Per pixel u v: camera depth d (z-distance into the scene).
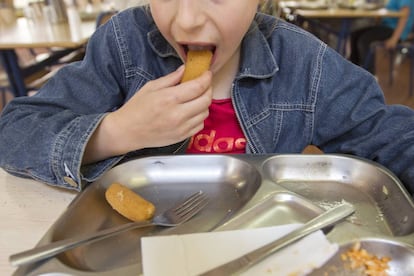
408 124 0.72
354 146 0.75
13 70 2.26
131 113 0.64
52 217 0.60
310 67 0.90
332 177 0.67
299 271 0.46
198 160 0.68
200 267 0.46
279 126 0.90
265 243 0.49
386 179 0.62
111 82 0.90
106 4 3.05
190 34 0.65
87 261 0.49
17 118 0.75
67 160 0.65
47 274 0.44
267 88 0.90
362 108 0.82
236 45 0.72
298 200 0.57
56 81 0.86
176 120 0.61
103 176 0.63
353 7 3.61
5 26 2.56
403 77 3.86
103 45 0.92
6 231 0.56
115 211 0.59
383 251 0.49
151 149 0.77
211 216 0.58
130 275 0.44
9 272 0.48
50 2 2.55
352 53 3.71
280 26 0.96
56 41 2.03
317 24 3.74
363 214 0.58
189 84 0.61
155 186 0.66
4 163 0.70
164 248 0.48
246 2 0.66
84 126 0.67
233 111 0.92
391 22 3.65
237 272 0.45
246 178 0.65
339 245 0.48
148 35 0.90
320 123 0.89
